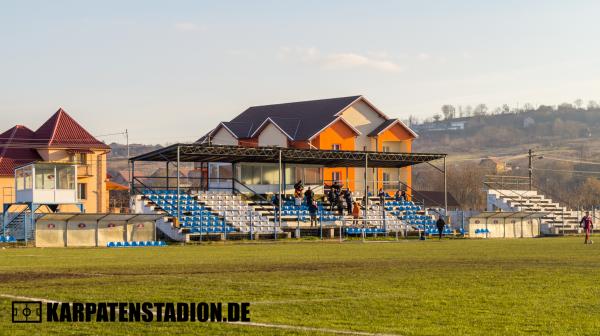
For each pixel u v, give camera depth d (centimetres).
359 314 2045
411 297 2361
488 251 4991
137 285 2653
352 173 10369
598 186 18250
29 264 3734
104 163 11300
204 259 4166
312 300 2292
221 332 1797
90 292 2445
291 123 10388
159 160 7975
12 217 7075
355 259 4122
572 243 6388
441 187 18075
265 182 8662
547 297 2367
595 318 1995
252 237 7125
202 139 10975
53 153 10931
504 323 1922
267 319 1967
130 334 1777
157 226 6975
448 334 1784
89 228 5934
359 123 10706
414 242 6762
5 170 10519
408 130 10888
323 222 7794
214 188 8669
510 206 9719
